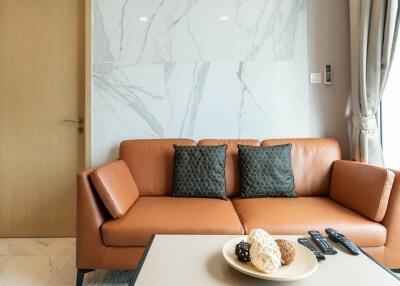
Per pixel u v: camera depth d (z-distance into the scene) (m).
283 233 1.52
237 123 2.42
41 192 2.43
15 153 2.41
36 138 2.42
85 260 1.58
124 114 2.40
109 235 1.55
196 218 1.60
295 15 2.41
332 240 1.25
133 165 2.16
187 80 2.41
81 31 2.41
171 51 2.40
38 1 2.40
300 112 2.42
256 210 1.72
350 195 1.79
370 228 1.55
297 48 2.41
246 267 0.97
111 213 1.61
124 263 1.57
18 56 2.40
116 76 2.39
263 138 2.42
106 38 2.39
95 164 2.39
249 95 2.41
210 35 2.40
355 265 1.05
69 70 2.42
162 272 0.99
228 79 2.41
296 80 2.42
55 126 2.43
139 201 1.93
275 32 2.41
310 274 0.94
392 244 1.56
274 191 2.02
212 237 1.28
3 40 2.40
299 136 2.42
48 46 2.41
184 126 2.42
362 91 2.12
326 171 2.15
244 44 2.41
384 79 2.07
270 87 2.41
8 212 2.42
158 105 2.41
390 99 2.21
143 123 2.41
